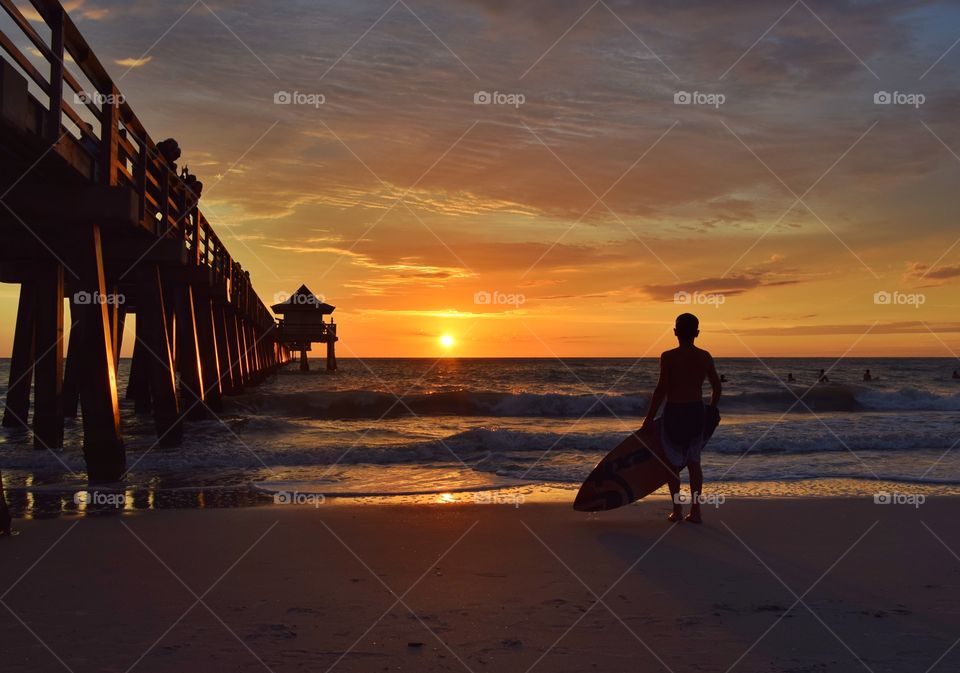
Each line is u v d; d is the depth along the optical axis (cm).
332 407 2317
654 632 355
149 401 2222
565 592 423
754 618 376
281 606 394
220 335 2356
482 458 1132
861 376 5831
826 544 550
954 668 310
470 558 505
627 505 714
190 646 333
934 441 1312
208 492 826
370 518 651
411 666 310
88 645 333
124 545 543
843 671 307
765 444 1297
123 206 850
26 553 516
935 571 473
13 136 638
